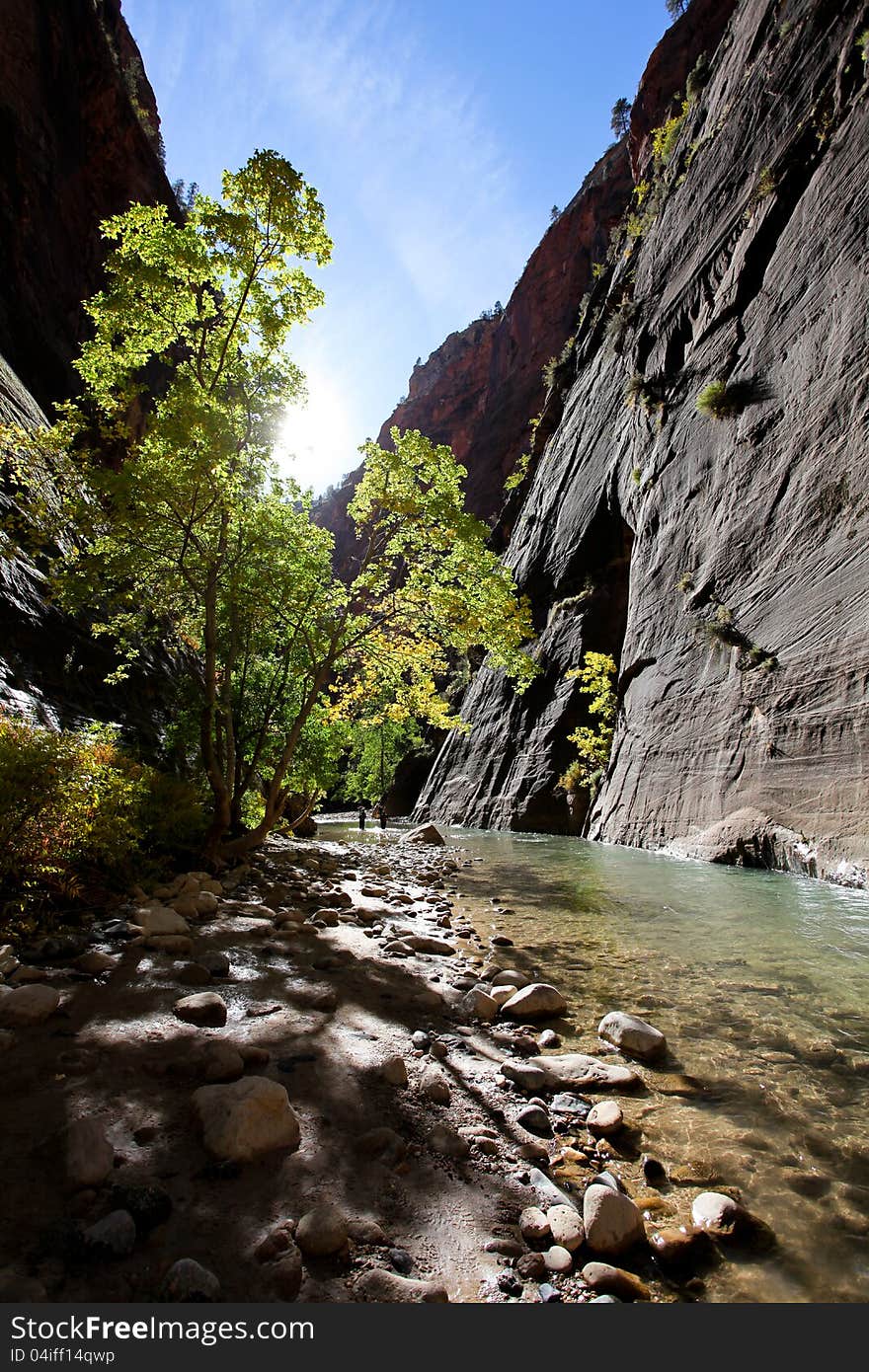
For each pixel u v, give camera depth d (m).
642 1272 2.08
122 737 12.23
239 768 12.07
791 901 8.48
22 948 4.60
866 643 10.02
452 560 10.16
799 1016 4.43
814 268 15.03
